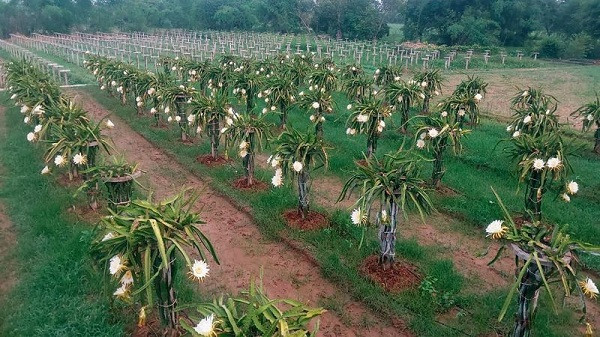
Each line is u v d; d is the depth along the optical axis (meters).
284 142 6.79
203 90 15.53
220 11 53.03
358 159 10.13
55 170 8.80
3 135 11.51
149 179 9.01
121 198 5.90
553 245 3.79
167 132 12.04
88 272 5.43
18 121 12.68
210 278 5.71
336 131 12.63
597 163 10.52
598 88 21.97
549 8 44.44
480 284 5.77
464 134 8.22
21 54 26.36
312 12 54.66
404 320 4.93
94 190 7.09
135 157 10.40
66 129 7.05
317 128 10.51
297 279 5.77
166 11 55.16
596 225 7.26
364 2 50.59
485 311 5.07
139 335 4.54
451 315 5.10
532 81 24.38
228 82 14.26
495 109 16.89
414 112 14.97
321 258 6.07
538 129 8.66
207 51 33.41
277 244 6.61
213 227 7.10
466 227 7.34
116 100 15.94
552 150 6.30
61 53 30.72
